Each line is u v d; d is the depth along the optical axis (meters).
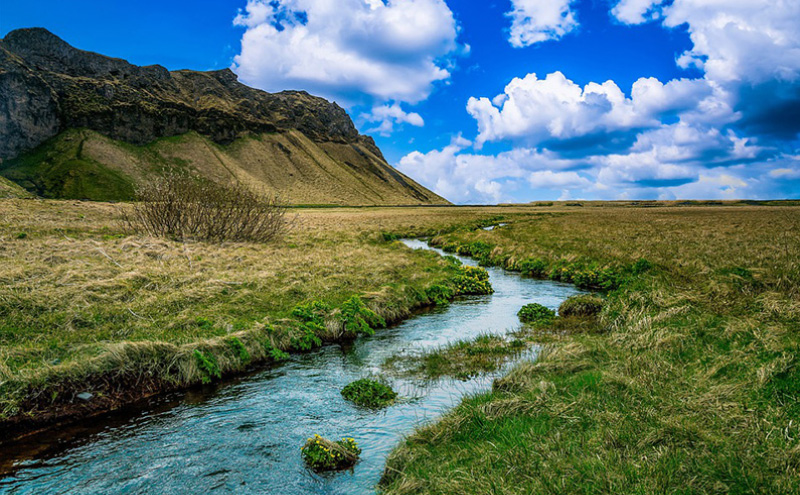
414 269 21.22
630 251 25.64
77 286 12.74
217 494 5.55
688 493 4.41
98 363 8.40
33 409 7.33
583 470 4.89
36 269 13.96
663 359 8.41
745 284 13.38
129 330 10.36
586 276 20.31
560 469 4.96
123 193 155.50
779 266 16.48
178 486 5.73
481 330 13.18
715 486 4.46
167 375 8.92
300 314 12.44
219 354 9.80
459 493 4.77
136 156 187.00
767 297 11.34
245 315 12.38
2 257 16.17
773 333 8.63
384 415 7.67
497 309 15.89
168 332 10.46
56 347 8.93
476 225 56.97
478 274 20.56
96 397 7.98
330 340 12.21
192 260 19.14
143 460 6.34
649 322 10.82
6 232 22.59
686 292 13.18
